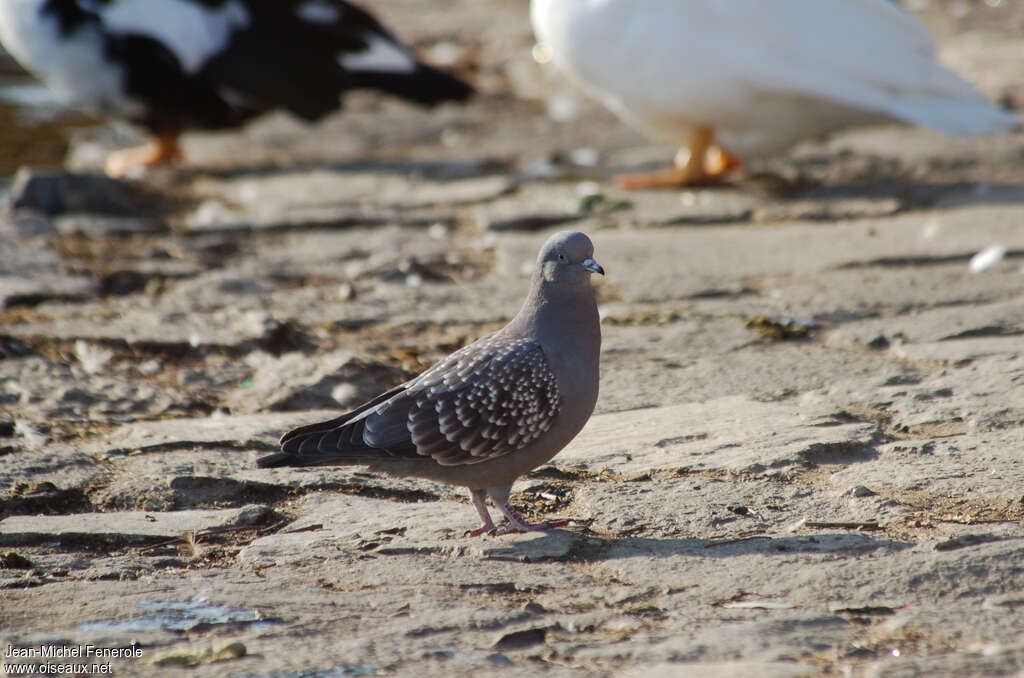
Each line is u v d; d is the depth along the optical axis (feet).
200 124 62.54
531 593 20.99
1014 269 40.68
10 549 23.47
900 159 58.08
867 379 31.60
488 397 23.15
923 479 25.21
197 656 18.44
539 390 23.43
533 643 18.93
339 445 22.68
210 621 19.76
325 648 18.74
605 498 25.02
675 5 49.37
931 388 30.48
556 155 61.67
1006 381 30.32
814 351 34.24
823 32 49.90
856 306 37.78
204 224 50.47
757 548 22.39
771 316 37.01
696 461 26.81
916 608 19.67
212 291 40.86
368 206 53.16
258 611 20.13
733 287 40.32
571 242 23.79
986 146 59.77
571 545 22.91
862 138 63.16
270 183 58.54
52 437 28.99
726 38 49.52
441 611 20.02
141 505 25.62
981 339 34.09
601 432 28.96
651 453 27.50
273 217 50.90
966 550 21.54
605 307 38.78
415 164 61.77
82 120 73.61
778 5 49.29
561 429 23.99
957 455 26.35
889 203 50.19
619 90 51.88
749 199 52.31
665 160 60.44
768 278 41.27
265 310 39.06
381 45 62.95
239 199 55.67
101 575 22.09
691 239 46.57
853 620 19.39
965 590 20.24
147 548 23.56
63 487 26.03
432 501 25.98
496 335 24.77
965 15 98.17
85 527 24.14
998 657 17.78
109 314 38.47
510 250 45.73
